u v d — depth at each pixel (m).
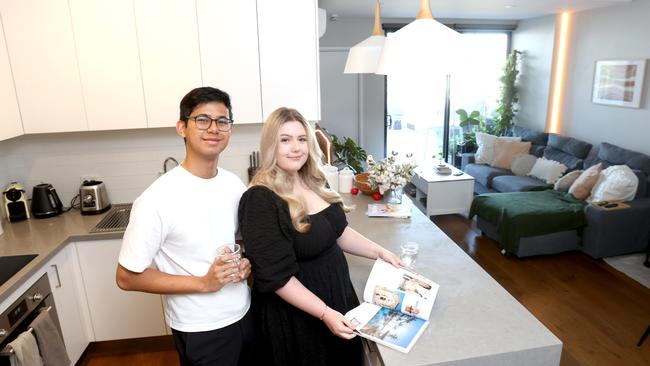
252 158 3.15
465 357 1.29
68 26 2.46
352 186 3.14
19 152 2.87
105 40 2.51
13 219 2.71
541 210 4.18
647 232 4.13
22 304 1.99
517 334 1.40
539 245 4.18
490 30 7.05
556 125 6.41
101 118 2.60
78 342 2.52
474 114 7.26
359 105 6.86
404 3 5.13
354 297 1.71
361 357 1.68
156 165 3.04
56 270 2.31
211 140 1.42
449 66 1.60
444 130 7.41
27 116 2.53
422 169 5.55
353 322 1.44
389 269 1.65
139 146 3.00
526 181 5.50
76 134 2.91
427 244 2.13
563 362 2.74
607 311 3.31
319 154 1.66
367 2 5.05
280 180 1.50
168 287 1.40
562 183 4.93
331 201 1.68
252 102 2.74
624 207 4.03
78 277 2.53
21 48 2.44
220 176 1.57
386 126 7.15
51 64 2.49
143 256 1.37
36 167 2.92
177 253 1.45
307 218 1.49
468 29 6.96
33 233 2.51
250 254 1.40
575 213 4.16
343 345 1.63
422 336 1.39
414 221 2.47
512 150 6.11
